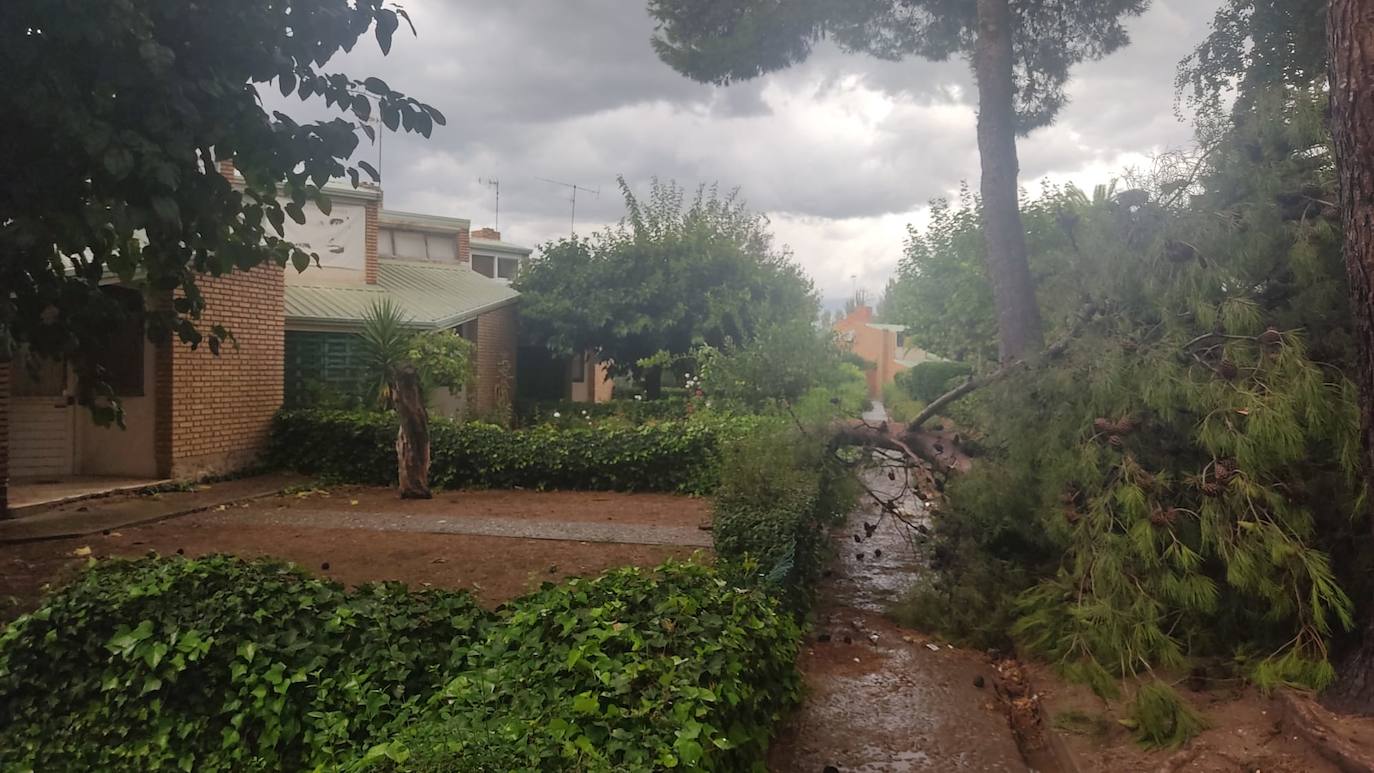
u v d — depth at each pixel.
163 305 5.96
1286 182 5.08
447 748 2.75
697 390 16.89
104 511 9.32
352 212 17.83
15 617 5.21
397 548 7.75
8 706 3.98
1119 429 5.07
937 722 4.72
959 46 11.04
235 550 7.63
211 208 4.61
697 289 20.62
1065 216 6.37
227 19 4.16
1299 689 4.23
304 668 3.88
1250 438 4.51
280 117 4.47
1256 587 4.57
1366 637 4.05
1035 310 8.02
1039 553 6.40
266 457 12.55
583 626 3.63
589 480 11.57
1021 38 10.62
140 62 3.90
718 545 6.13
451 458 11.75
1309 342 4.80
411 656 3.95
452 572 6.88
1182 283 5.21
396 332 13.72
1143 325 5.54
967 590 6.23
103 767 3.85
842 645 6.02
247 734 3.85
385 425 12.05
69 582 4.62
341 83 4.55
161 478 10.95
